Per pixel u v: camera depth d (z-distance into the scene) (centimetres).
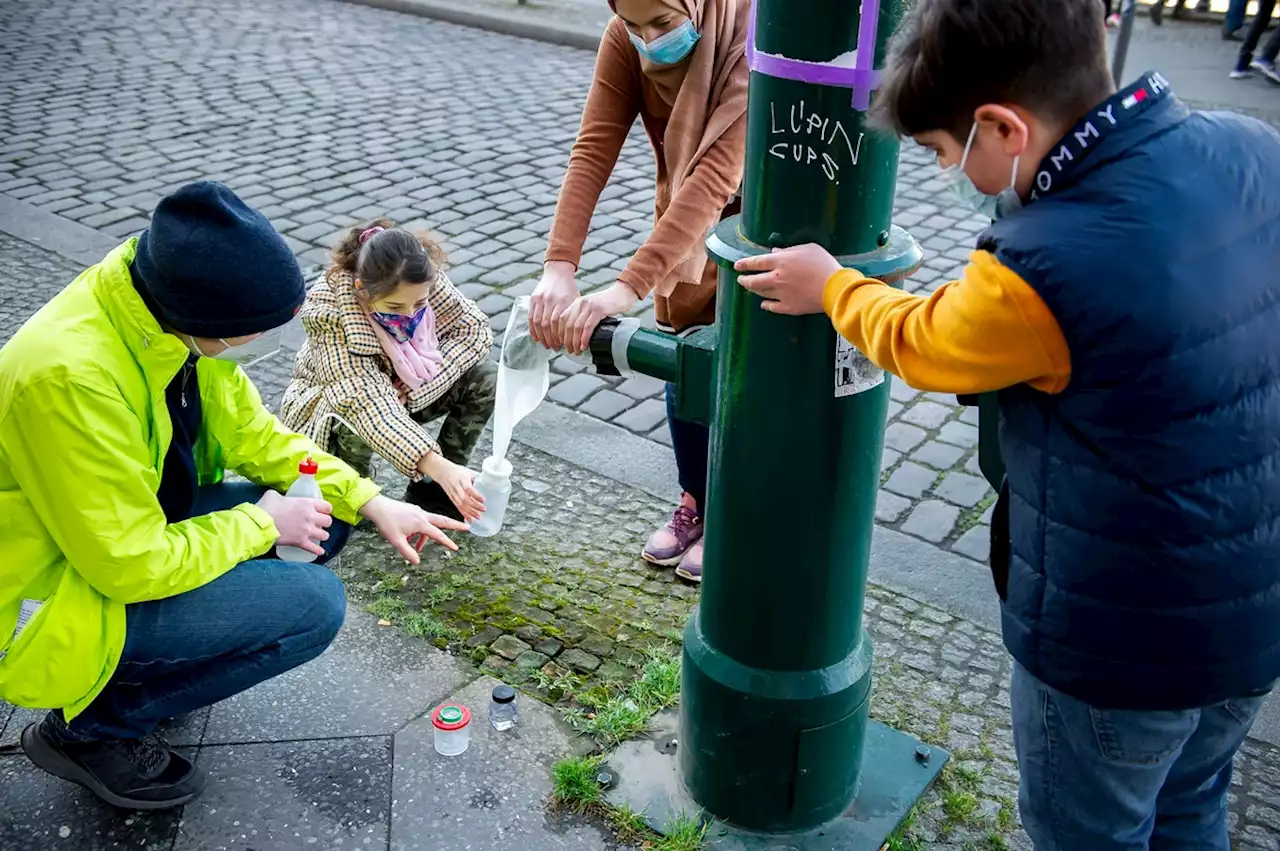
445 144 684
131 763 232
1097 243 143
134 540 208
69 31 916
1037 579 167
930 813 248
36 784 244
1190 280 143
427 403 325
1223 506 153
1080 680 167
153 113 721
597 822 239
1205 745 189
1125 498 154
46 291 479
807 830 237
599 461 381
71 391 199
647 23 246
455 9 981
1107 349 145
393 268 300
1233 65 848
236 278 202
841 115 184
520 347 262
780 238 196
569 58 888
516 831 236
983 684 287
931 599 318
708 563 227
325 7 1032
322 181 620
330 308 314
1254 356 149
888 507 360
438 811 240
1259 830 246
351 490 262
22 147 652
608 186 633
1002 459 174
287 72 825
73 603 211
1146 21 975
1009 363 151
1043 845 190
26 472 202
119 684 226
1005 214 162
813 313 192
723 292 206
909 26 153
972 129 149
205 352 219
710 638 231
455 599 309
